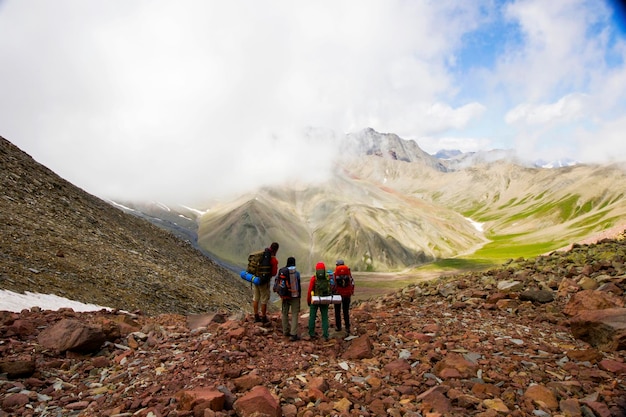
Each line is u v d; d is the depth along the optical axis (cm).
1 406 689
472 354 866
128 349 1038
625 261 1477
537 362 827
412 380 750
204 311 2786
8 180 3112
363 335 998
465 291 1614
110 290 2231
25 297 1508
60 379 830
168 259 4097
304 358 898
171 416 609
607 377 733
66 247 2516
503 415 601
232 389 716
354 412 632
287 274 1055
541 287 1482
